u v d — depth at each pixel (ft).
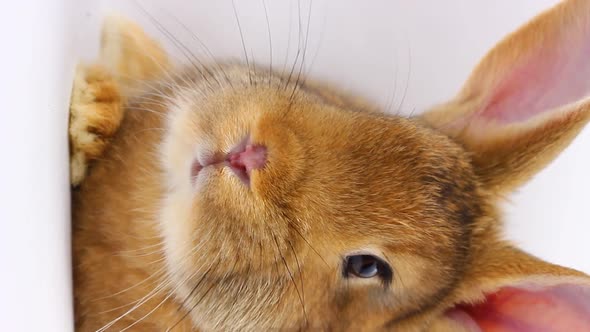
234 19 1.10
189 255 1.05
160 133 1.08
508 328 1.08
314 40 1.11
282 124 1.03
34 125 0.91
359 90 1.12
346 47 1.11
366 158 1.04
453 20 1.10
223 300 1.06
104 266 1.07
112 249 1.07
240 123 1.03
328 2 1.11
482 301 1.08
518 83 1.09
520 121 1.09
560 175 1.09
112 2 1.05
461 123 1.10
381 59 1.11
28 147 0.90
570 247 1.11
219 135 1.03
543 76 1.08
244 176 1.01
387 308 1.07
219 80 1.09
